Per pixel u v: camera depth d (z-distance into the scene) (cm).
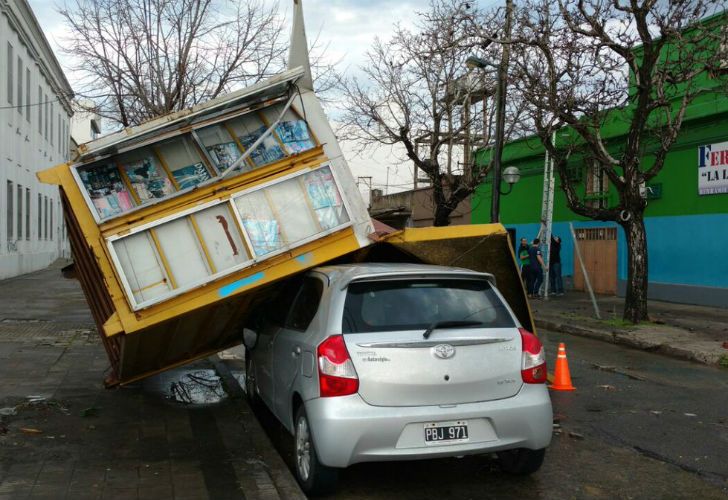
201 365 982
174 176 607
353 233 616
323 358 463
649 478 532
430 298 500
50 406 706
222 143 620
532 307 1741
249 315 723
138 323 569
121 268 566
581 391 849
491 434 471
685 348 1112
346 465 450
